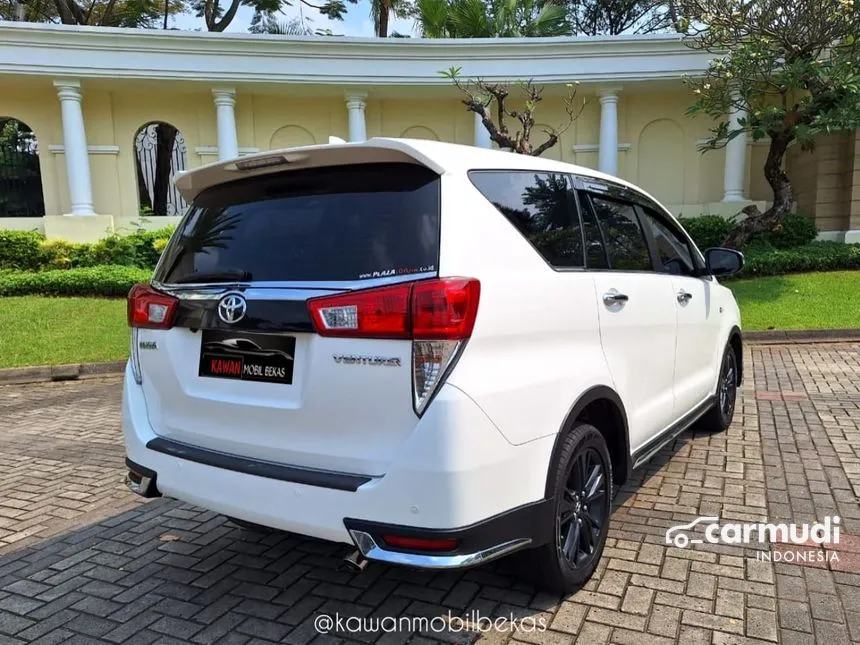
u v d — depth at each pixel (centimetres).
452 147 276
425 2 1741
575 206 333
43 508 429
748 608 288
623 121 1738
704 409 484
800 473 453
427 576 325
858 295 1152
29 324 1062
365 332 235
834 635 268
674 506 401
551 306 279
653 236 414
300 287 254
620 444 338
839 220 1594
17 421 671
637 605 293
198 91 1616
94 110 1623
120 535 383
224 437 275
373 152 261
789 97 1578
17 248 1425
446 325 229
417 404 229
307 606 302
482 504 236
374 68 1552
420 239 245
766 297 1180
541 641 270
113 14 2197
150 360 301
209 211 308
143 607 304
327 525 243
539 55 1555
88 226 1534
